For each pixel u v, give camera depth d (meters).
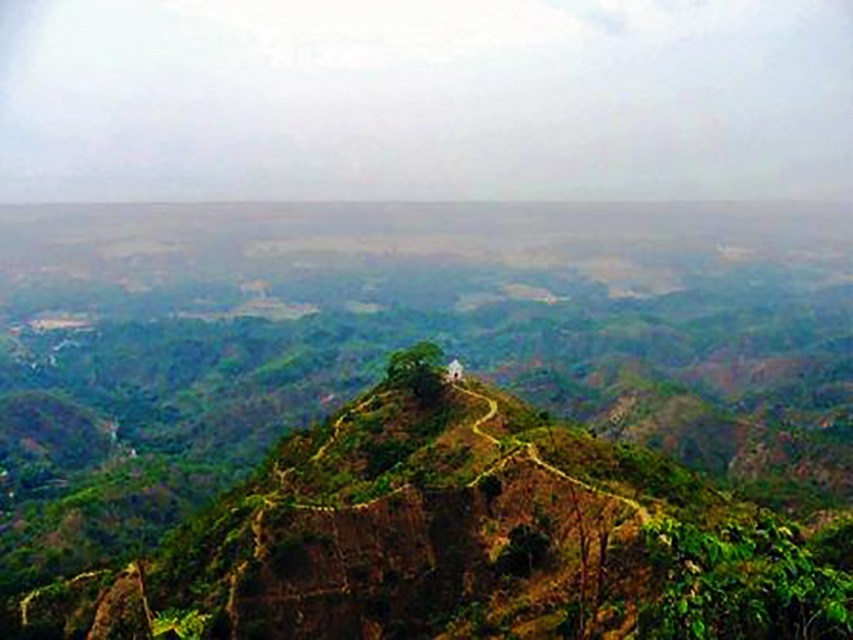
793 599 19.97
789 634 20.03
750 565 20.78
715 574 20.47
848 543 39.84
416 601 55.66
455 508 59.78
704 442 141.12
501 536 56.91
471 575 56.22
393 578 56.38
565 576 49.44
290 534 56.06
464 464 65.31
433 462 66.69
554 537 54.12
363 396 84.00
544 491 57.22
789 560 19.98
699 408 150.50
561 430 66.56
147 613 54.44
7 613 58.97
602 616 41.50
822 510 95.94
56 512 104.69
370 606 55.03
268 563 54.38
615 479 58.31
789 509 99.62
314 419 185.25
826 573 19.92
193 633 42.28
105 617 56.12
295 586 54.19
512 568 53.75
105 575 61.72
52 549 94.06
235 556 55.84
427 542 58.25
